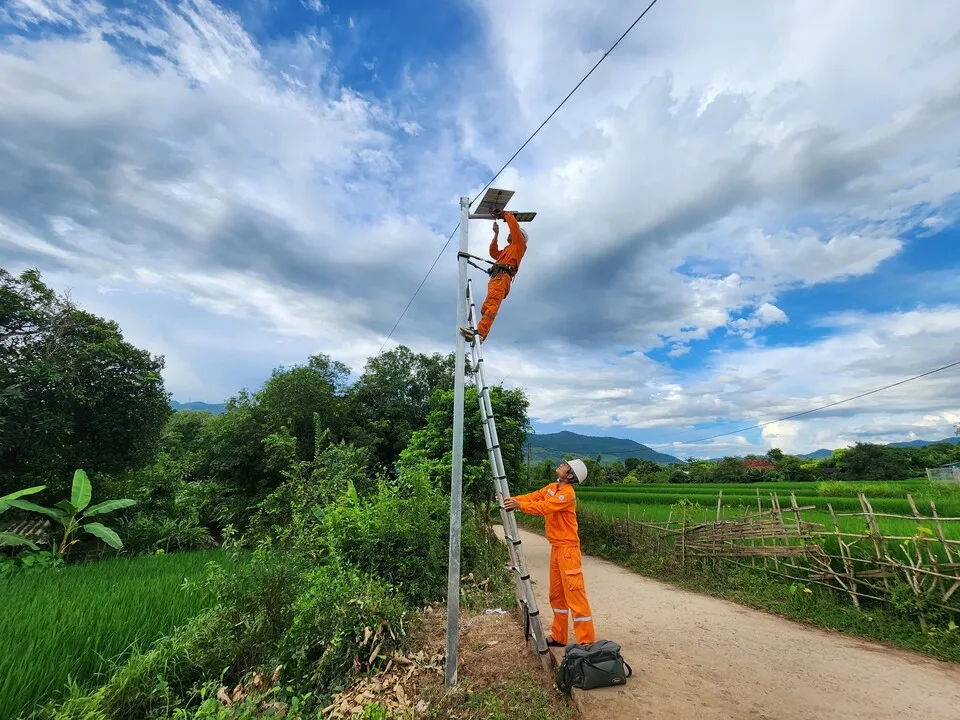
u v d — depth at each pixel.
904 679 5.00
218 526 20.12
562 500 5.36
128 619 6.25
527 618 5.21
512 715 4.17
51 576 9.95
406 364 29.62
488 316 5.75
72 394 14.36
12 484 14.25
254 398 23.55
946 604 6.39
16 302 14.25
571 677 4.40
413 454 13.88
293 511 9.50
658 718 4.02
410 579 8.16
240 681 5.43
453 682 4.72
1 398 12.80
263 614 5.95
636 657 5.40
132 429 16.48
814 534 8.45
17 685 4.50
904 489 23.08
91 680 5.12
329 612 5.75
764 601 8.07
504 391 16.08
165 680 5.11
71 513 13.79
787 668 5.21
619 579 10.80
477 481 13.38
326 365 26.23
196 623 5.97
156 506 17.38
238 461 19.81
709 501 24.92
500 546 12.43
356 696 4.85
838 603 7.48
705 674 4.96
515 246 6.08
